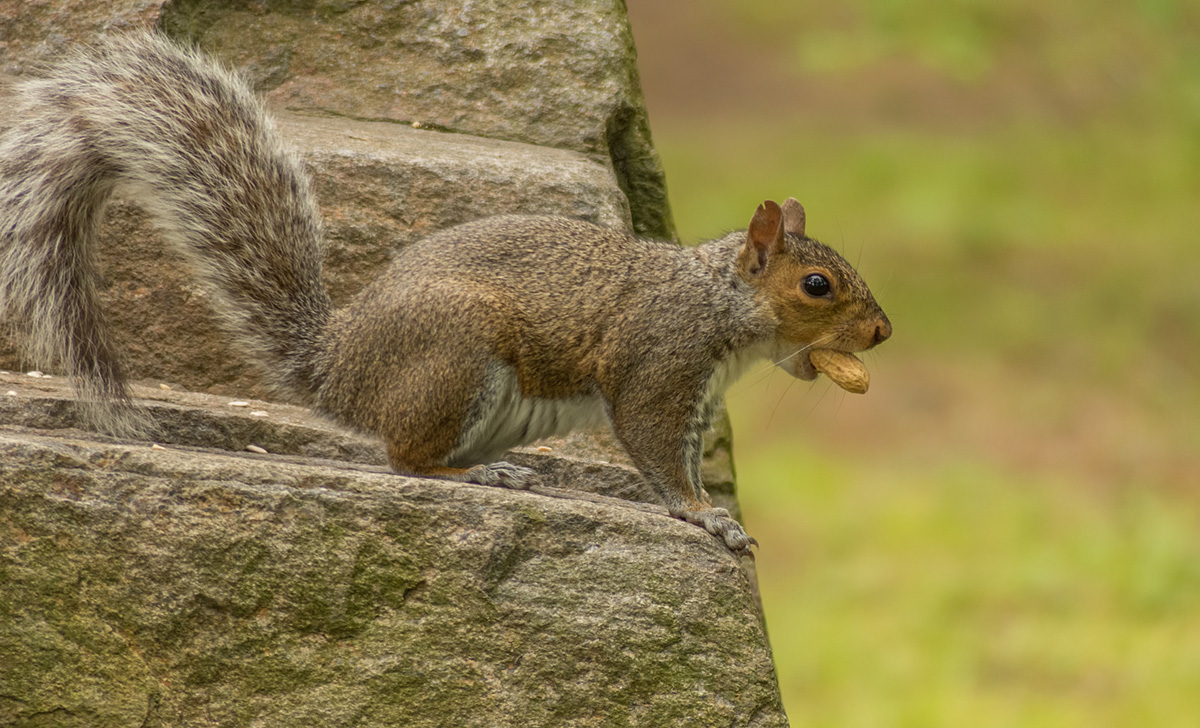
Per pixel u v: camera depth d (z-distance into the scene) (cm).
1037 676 1884
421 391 873
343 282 1146
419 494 801
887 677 1905
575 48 1360
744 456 2919
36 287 921
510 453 1069
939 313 3562
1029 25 4922
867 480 2764
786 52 5594
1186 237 3997
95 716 764
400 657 792
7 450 760
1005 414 3091
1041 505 2570
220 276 927
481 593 801
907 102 5072
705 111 5009
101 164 932
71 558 762
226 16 1334
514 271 909
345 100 1331
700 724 816
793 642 2033
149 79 948
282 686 782
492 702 799
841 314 948
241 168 936
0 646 756
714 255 945
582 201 1195
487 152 1236
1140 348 3406
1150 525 2412
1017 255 3869
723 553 840
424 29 1356
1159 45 4838
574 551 817
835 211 4056
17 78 1268
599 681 809
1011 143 4634
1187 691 1820
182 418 946
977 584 2230
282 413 1034
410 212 1163
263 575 780
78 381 922
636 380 920
